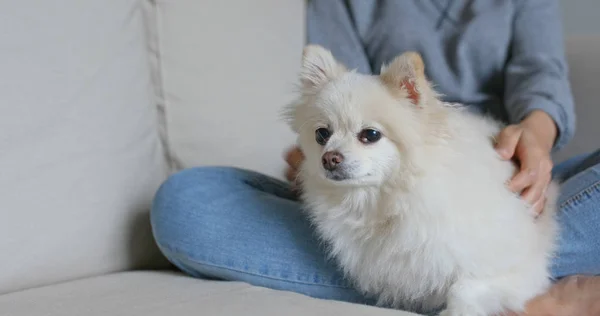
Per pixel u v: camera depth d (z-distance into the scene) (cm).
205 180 139
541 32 177
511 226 114
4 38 129
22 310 108
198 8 171
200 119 168
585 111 191
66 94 138
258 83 180
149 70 163
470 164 116
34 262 129
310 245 127
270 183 153
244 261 126
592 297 117
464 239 111
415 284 118
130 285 127
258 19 184
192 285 125
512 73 175
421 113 116
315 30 199
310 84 129
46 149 133
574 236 125
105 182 144
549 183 140
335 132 120
